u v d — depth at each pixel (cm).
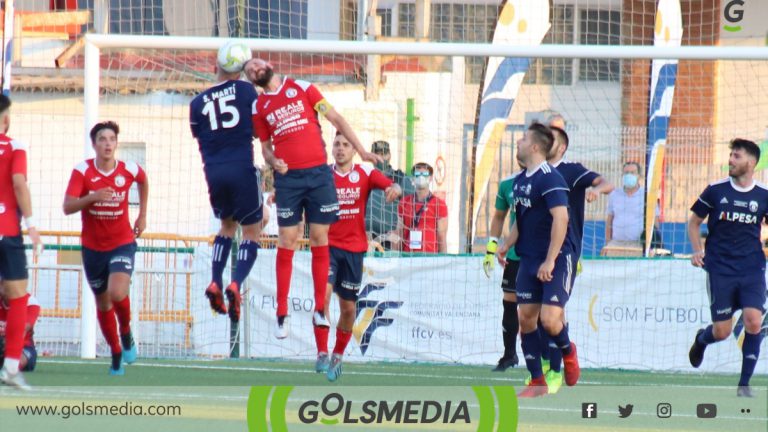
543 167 2842
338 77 5759
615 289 4134
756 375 4012
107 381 3081
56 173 5534
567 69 6469
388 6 7169
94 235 3175
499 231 3331
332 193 3067
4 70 4825
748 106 6519
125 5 6419
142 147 4872
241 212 3077
